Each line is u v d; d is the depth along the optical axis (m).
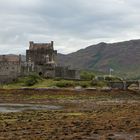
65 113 82.50
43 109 97.25
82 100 130.50
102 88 160.25
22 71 182.88
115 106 100.94
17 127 58.22
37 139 47.12
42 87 160.00
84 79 191.38
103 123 61.78
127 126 57.97
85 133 51.84
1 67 178.00
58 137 48.62
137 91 159.38
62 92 147.50
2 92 145.38
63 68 198.50
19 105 112.38
